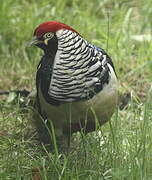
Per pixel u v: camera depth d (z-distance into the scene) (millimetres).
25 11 13969
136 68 12500
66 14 14234
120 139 9695
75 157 9562
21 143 10211
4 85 12445
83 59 8914
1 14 13664
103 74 9062
